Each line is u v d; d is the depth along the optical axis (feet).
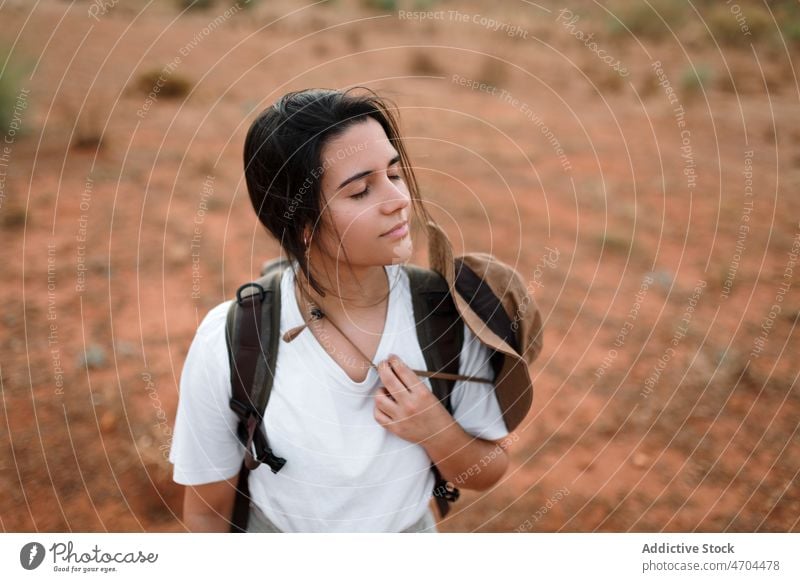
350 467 4.57
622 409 13.21
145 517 10.50
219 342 4.57
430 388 4.58
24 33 39.68
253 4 54.39
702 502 10.92
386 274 4.65
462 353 4.64
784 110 33.63
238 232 20.27
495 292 4.66
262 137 4.10
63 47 38.01
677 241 20.39
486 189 23.77
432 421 4.47
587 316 16.38
